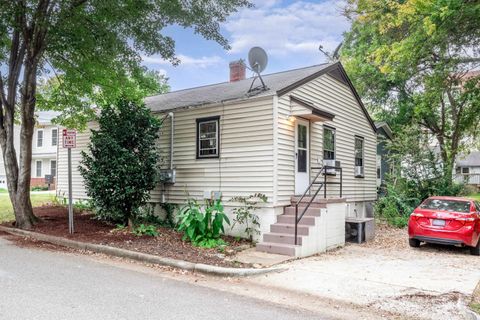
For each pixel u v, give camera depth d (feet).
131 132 34.37
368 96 75.00
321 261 27.27
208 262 24.18
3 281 18.67
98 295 17.13
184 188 38.58
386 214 51.31
